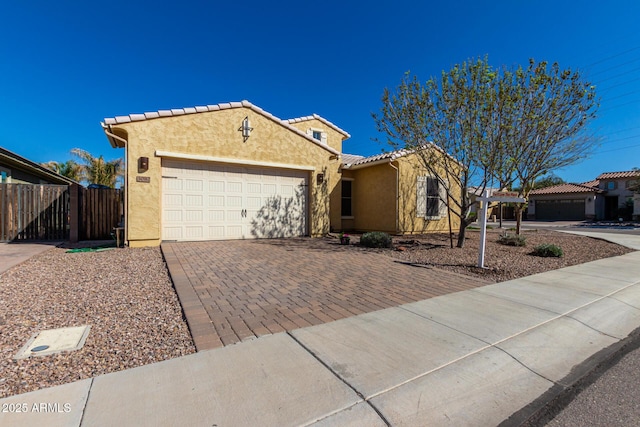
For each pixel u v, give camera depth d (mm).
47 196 11305
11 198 10930
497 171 9258
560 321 4293
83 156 25562
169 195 10141
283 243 10852
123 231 10086
